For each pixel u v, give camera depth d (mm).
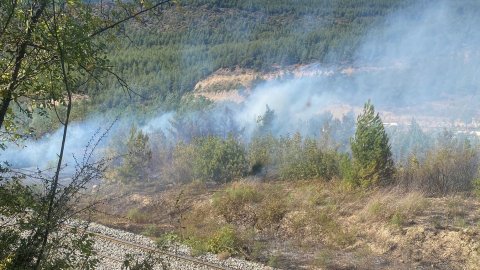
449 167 17312
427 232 14320
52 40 5137
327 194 18000
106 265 11867
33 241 4824
